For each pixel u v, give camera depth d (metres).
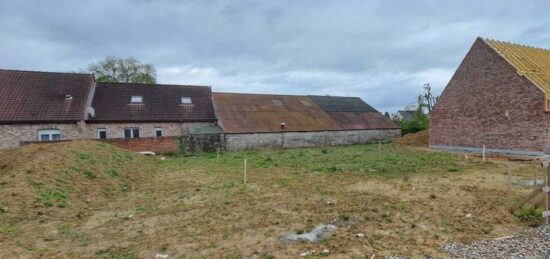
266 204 9.12
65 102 22.19
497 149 20.38
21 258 5.59
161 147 22.33
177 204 9.50
